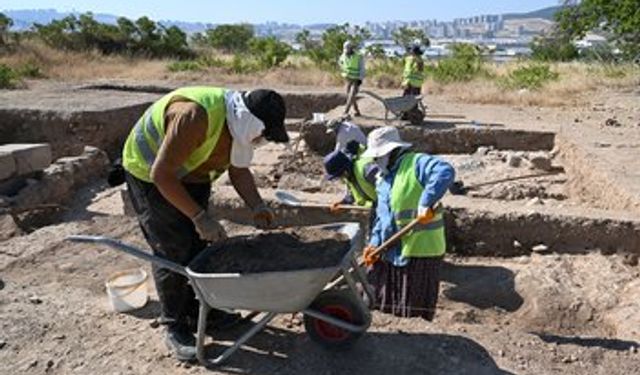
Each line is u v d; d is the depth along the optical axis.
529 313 6.06
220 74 23.98
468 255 7.36
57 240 6.46
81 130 12.65
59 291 5.28
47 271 5.70
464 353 4.29
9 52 26.41
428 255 4.70
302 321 4.62
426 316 4.79
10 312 4.81
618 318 5.75
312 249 3.97
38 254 6.05
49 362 4.18
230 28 39.28
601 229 7.09
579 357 4.37
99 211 9.21
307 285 3.68
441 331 4.56
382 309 4.83
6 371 4.10
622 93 18.91
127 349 4.32
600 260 6.92
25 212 8.20
